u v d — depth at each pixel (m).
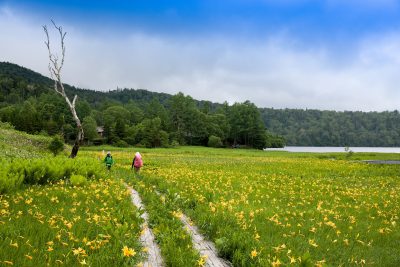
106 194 12.73
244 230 8.61
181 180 20.75
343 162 48.53
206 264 6.59
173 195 13.15
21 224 7.64
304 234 9.12
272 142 182.25
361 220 11.52
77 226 7.83
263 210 11.95
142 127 114.12
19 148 33.12
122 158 44.25
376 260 7.36
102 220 8.57
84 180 15.91
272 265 5.90
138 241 7.23
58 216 8.56
